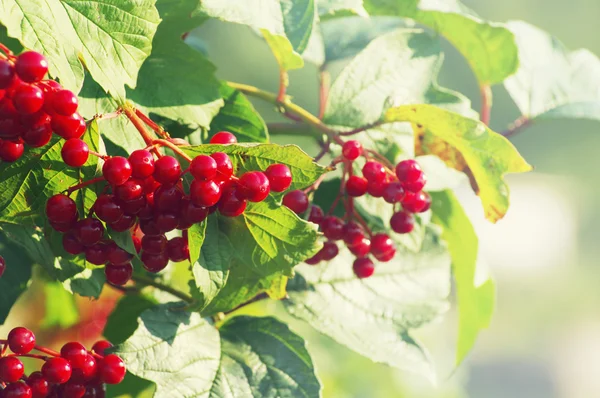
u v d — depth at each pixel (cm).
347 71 78
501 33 82
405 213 76
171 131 73
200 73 74
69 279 72
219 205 67
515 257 674
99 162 67
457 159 77
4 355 69
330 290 79
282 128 80
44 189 68
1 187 67
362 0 80
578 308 639
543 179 786
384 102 78
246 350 74
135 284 80
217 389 72
